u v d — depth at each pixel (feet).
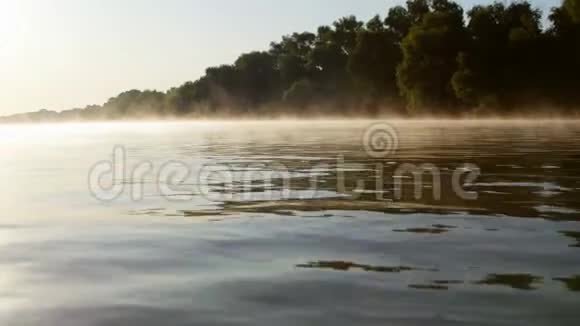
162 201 18.63
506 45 159.43
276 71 307.99
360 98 225.76
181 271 10.19
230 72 314.76
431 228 13.48
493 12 162.50
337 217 15.15
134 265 10.64
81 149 50.57
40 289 9.23
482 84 156.56
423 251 11.30
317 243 12.19
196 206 17.51
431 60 169.68
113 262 10.88
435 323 7.47
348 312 7.93
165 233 13.53
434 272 9.82
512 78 154.61
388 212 15.75
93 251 11.78
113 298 8.73
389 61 205.98
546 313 7.73
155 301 8.57
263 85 309.83
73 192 21.16
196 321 7.72
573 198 17.62
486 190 19.53
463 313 7.80
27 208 17.53
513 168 26.50
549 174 24.02
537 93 152.46
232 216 15.64
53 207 17.67
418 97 171.32
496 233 12.80
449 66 167.12
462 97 156.97
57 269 10.44
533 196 18.11
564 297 8.36
